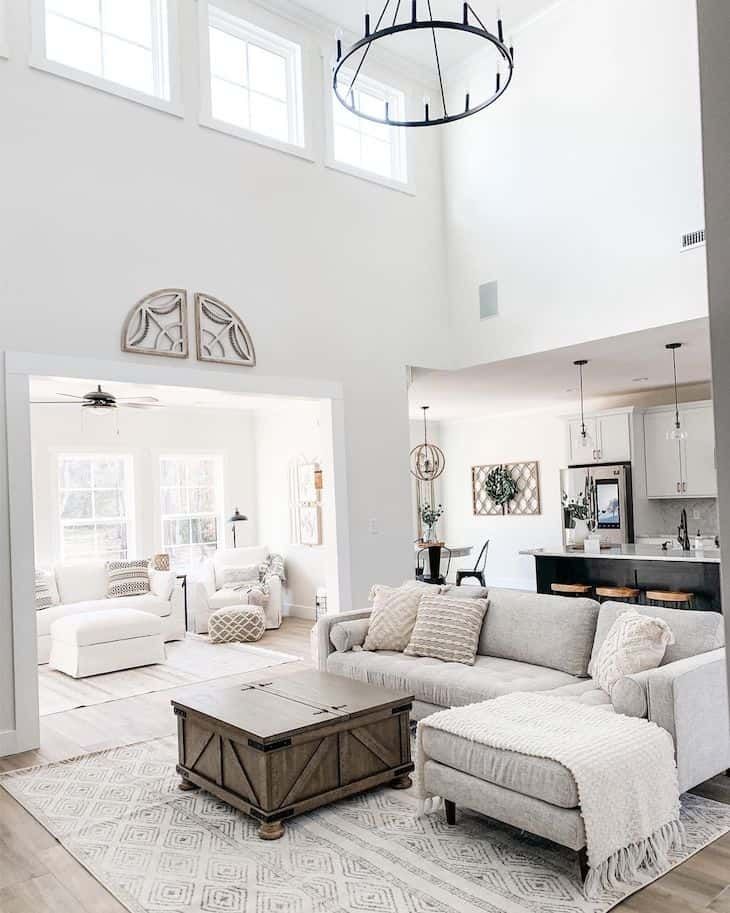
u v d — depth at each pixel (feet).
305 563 29.01
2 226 14.98
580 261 20.04
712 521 28.66
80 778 12.67
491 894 8.58
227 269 18.56
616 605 12.93
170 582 24.73
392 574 21.74
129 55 17.83
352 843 9.94
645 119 18.63
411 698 12.07
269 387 19.19
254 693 12.30
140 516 28.32
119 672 20.38
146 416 28.63
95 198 16.34
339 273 20.95
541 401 32.45
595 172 19.70
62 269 15.74
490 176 22.38
